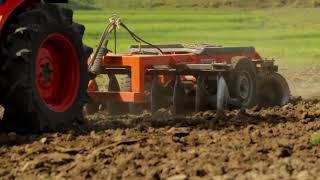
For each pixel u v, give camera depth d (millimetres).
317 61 50531
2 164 15703
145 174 14359
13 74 18469
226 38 74250
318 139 17359
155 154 16016
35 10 19344
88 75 21266
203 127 20125
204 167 14797
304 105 25531
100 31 80250
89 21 111500
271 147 16859
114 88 25281
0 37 18422
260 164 14992
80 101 20766
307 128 19938
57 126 19734
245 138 18281
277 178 13812
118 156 15930
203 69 24188
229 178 13852
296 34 83500
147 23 112812
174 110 24500
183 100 24719
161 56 24469
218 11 189625
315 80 38406
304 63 49000
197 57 25953
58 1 21125
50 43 19938
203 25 106562
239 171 14500
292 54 56281
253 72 25188
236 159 15523
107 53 25359
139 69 23891
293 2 199250
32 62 18844
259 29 95312
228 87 24547
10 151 17000
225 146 17156
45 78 19781
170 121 21250
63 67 20500
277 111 24031
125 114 24875
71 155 16422
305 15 143875
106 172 14539
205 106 24438
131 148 16797
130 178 14078
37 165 15266
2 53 18391
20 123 19125
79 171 14672
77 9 192125
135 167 14883
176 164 15039
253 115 22547
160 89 24656
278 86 26594
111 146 17125
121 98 24031
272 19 128500
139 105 25250
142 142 17594
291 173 14328
